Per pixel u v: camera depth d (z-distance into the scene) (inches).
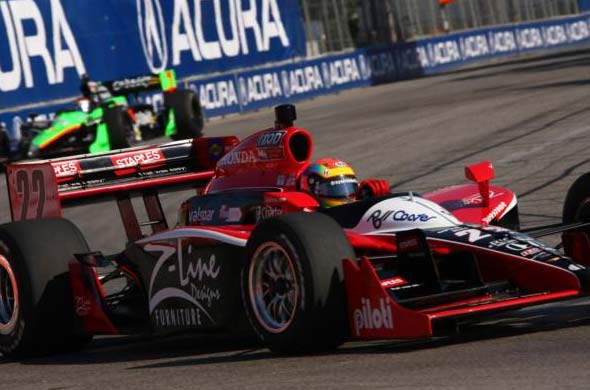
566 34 7101.4
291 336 773.3
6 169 1090.7
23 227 978.1
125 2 4099.4
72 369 873.5
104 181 1122.7
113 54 4025.6
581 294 767.7
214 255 852.0
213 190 996.6
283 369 738.2
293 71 4635.8
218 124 3902.6
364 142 2546.8
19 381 839.7
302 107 4151.1
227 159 993.5
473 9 6535.4
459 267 826.2
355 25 5492.1
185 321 889.5
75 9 3912.4
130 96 3927.2
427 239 809.5
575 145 1995.6
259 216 920.3
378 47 5211.6
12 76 3663.9
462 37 5974.4
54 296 961.5
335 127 2999.5
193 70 4345.5
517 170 1825.8
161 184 1117.1
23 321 962.1
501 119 2591.0
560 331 784.3
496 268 825.5
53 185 1042.7
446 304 789.2
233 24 4544.8
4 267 982.4
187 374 764.6
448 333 832.9
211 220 964.0
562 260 781.9
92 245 1772.9
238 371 751.7
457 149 2198.6
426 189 1796.3
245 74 4404.5
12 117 3553.2
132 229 1120.8
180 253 890.1
